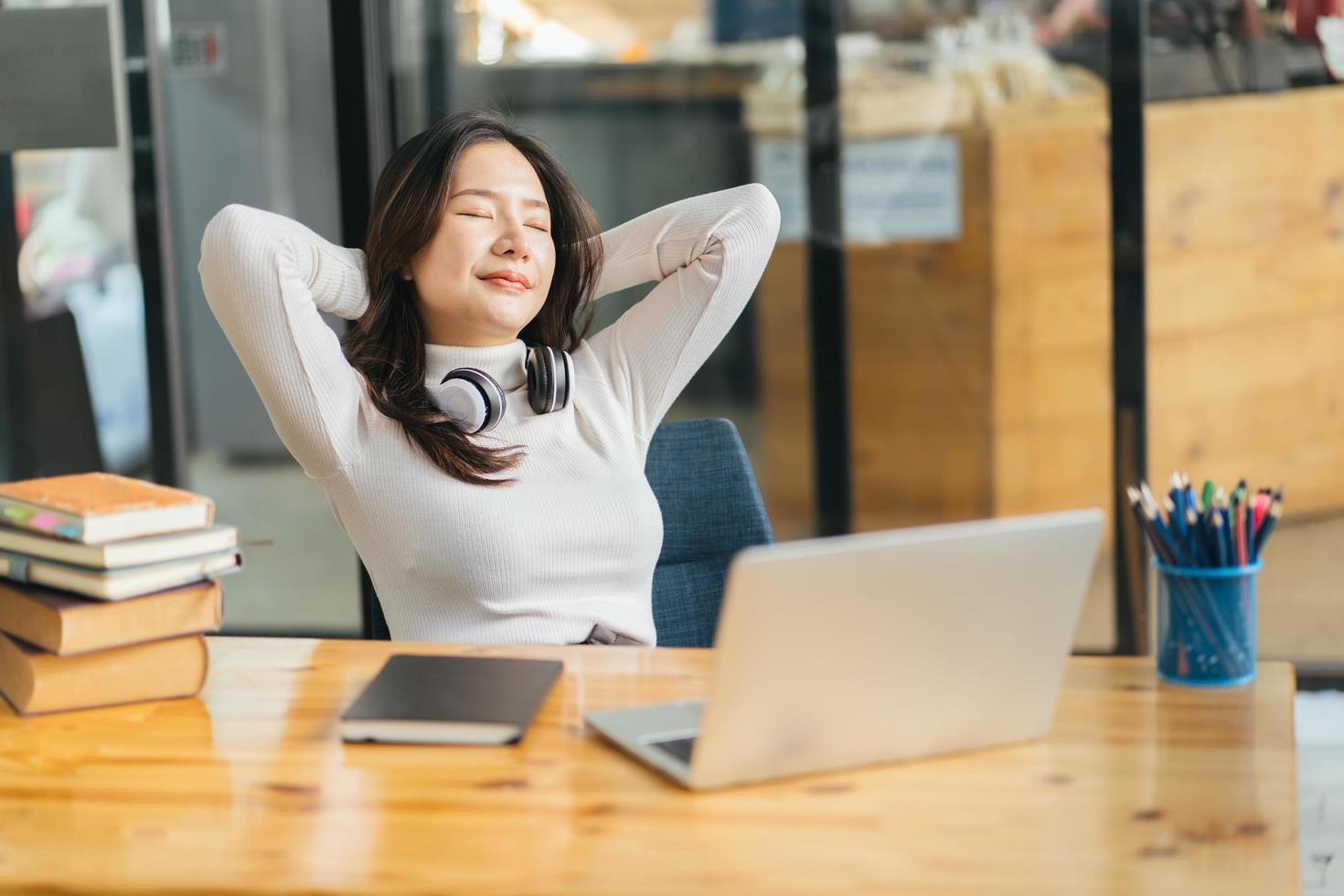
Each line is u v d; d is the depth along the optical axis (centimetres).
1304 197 309
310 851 98
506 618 169
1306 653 323
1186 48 303
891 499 332
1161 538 131
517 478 171
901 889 92
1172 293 313
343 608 340
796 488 335
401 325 179
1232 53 303
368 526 170
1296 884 92
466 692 126
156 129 321
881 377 327
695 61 320
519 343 181
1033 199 314
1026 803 105
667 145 323
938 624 109
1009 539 109
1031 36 307
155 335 331
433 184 170
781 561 100
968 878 93
